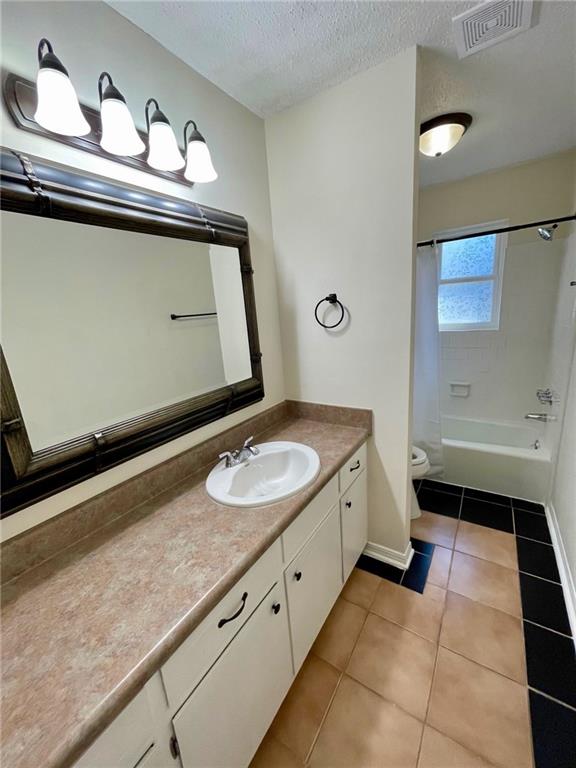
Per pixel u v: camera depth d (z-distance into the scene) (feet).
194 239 4.18
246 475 4.40
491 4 3.30
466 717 3.68
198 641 2.42
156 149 3.25
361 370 5.38
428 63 4.18
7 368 2.65
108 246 3.37
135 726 2.02
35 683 1.93
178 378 4.22
